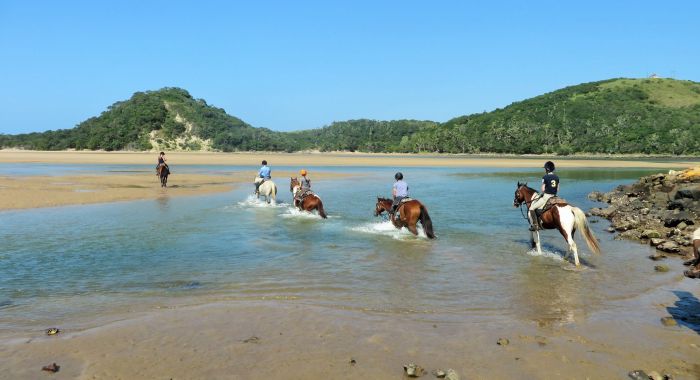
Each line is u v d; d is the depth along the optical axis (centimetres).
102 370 586
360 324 753
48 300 866
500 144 14012
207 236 1479
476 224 1744
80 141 16950
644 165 7212
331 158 10412
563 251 1307
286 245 1355
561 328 743
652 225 1609
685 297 905
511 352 651
